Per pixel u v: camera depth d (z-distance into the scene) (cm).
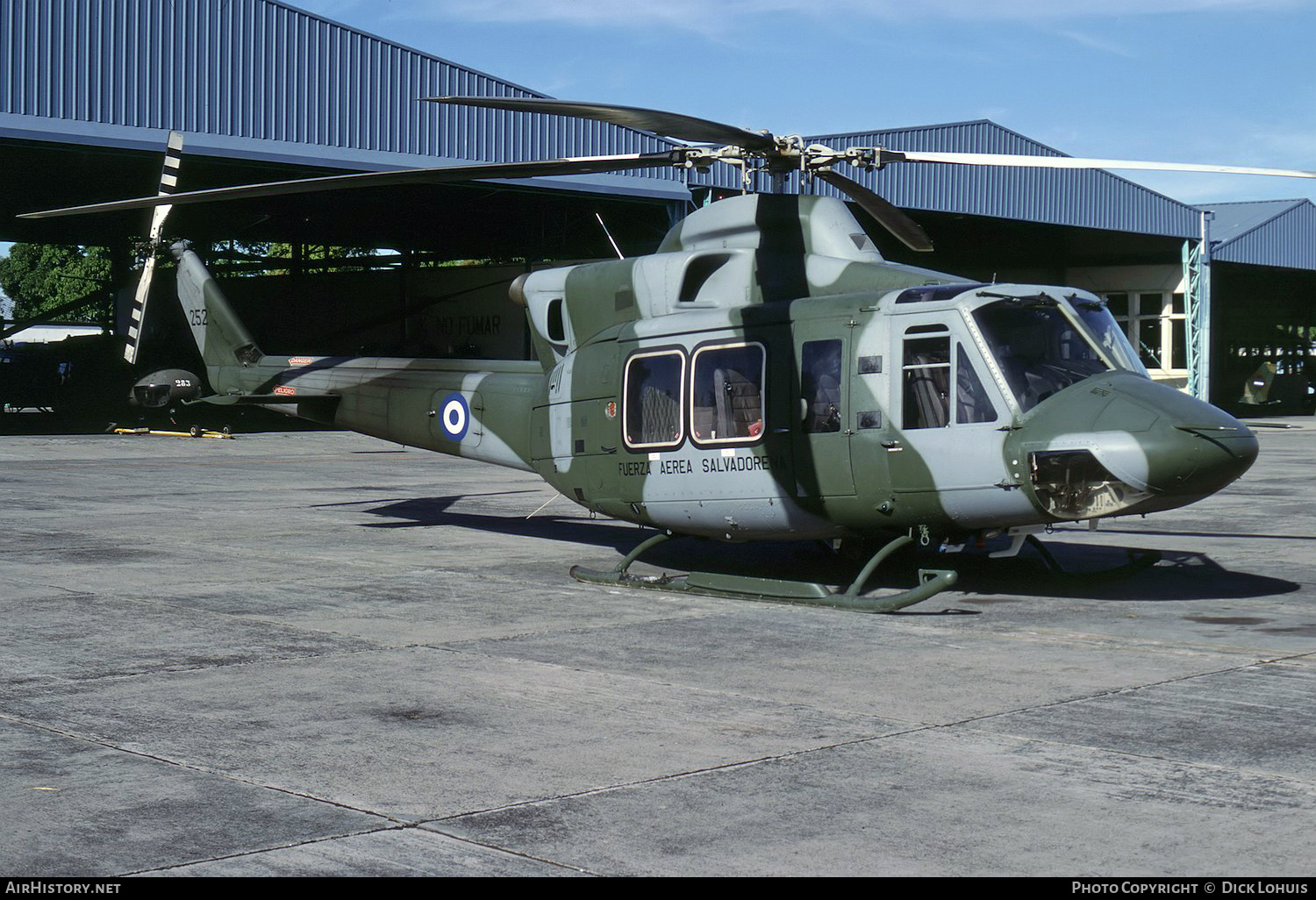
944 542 1033
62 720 659
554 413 1211
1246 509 1761
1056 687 736
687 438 1091
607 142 3306
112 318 4906
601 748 611
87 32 2638
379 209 3894
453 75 3083
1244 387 5750
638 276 1145
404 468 2494
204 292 1603
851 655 825
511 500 1888
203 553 1315
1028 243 5166
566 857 471
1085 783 556
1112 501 912
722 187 3488
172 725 652
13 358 4200
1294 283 6056
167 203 1073
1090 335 977
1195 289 4766
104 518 1623
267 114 2845
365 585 1109
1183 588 1095
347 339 4847
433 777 565
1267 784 555
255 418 4325
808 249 1087
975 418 949
